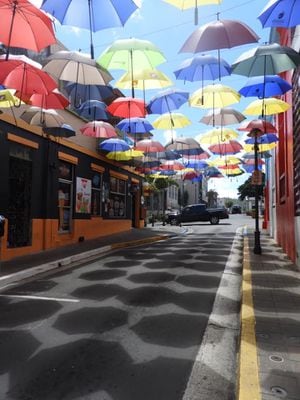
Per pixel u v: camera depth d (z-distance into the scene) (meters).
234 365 4.70
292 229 11.34
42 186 14.46
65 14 6.53
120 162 21.83
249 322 5.75
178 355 4.98
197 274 10.20
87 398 3.90
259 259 11.86
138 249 15.77
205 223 37.34
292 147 11.05
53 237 15.01
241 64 7.99
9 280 9.34
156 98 12.08
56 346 5.25
